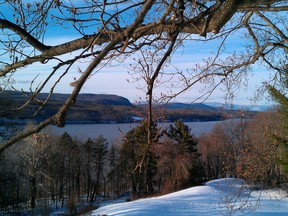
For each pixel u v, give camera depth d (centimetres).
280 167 1416
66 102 143
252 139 1240
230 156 1273
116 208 3117
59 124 142
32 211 3359
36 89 222
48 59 276
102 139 4781
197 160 3750
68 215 3559
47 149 3008
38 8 298
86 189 5312
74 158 4644
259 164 1203
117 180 5331
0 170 2217
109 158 4884
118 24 221
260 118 1309
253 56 496
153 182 3784
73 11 267
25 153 2752
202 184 3831
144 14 144
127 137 265
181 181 3653
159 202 3170
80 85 142
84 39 269
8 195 2377
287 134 1375
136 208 3014
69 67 213
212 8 205
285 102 1263
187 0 237
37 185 3180
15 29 287
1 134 975
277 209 2430
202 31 209
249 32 491
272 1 240
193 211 2847
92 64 142
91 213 3092
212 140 3422
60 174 4375
